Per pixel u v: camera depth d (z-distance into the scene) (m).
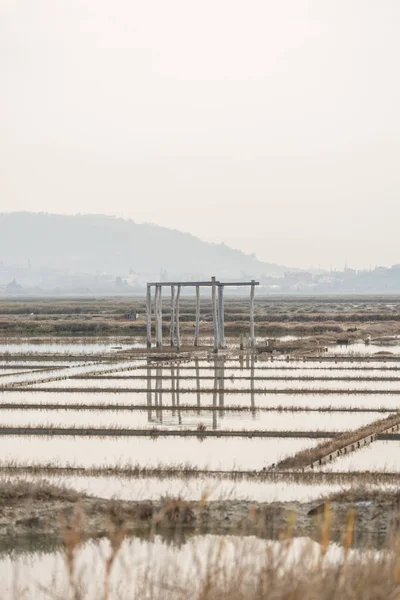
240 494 28.62
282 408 50.75
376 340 118.56
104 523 24.98
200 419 47.25
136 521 25.14
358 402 54.75
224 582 13.12
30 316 188.88
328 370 75.19
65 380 66.88
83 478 31.34
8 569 20.59
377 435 42.19
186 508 25.17
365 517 24.94
